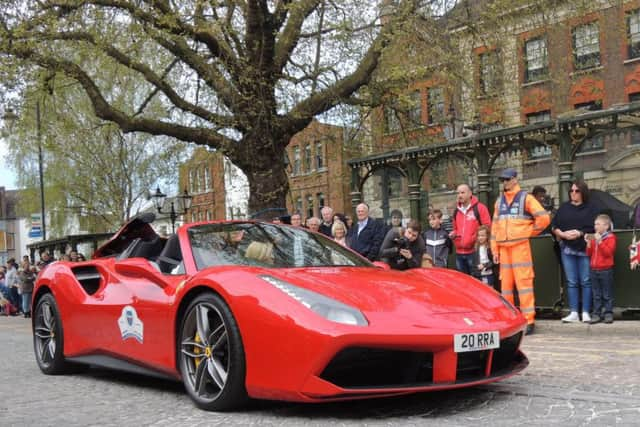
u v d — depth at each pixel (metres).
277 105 13.20
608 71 24.16
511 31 14.14
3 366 6.77
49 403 4.57
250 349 3.65
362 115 15.22
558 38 15.55
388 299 3.73
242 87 12.45
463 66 13.73
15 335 11.41
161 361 4.41
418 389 3.49
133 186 29.88
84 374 5.90
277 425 3.54
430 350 3.50
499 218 7.65
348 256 5.06
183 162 18.58
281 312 3.53
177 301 4.22
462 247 8.52
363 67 13.09
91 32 12.03
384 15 12.49
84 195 31.66
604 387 4.31
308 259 4.77
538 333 7.59
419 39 12.79
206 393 4.05
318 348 3.36
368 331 3.36
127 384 5.23
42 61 12.47
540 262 8.52
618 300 7.85
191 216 32.09
